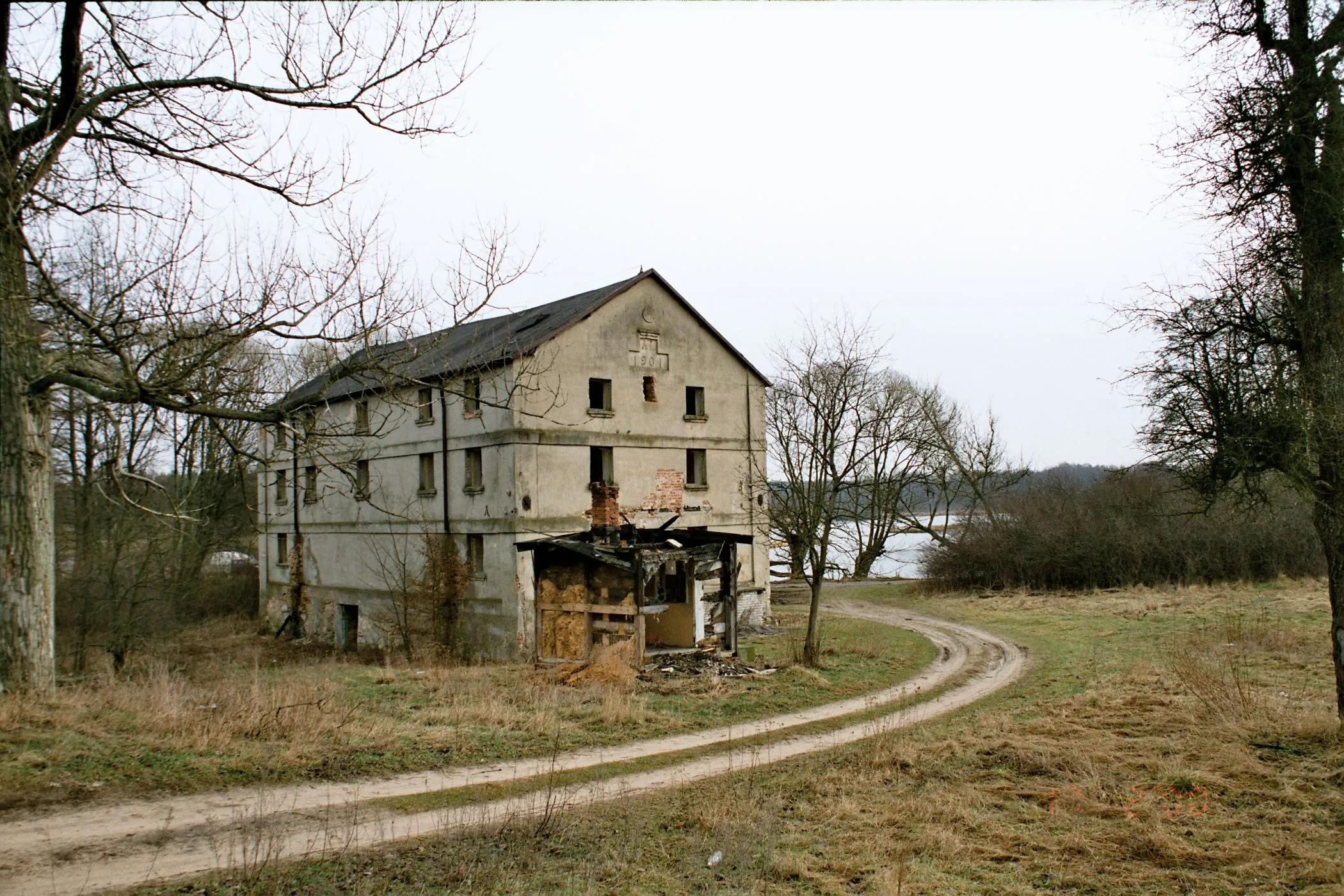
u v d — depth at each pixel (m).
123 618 24.47
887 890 7.84
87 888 7.89
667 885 8.15
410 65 13.68
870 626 31.42
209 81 13.38
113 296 11.98
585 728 15.61
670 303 30.25
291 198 14.05
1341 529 11.77
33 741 11.58
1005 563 41.25
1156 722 13.67
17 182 11.84
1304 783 10.34
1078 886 8.00
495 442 26.72
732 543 24.88
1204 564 36.78
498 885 8.08
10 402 13.50
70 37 12.11
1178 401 12.12
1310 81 11.28
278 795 10.80
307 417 13.26
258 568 42.34
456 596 28.00
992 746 12.73
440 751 13.35
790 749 14.38
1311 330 11.22
